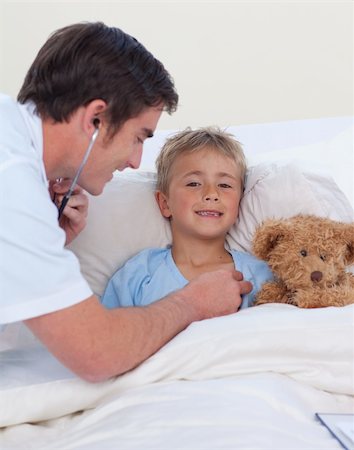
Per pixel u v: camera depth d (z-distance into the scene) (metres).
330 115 2.11
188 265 1.40
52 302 0.88
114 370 0.95
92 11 2.14
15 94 2.22
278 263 1.25
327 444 0.82
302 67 2.09
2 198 0.87
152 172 1.58
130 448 0.81
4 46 2.19
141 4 2.12
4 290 0.87
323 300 1.17
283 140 1.86
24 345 1.26
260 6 2.07
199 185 1.38
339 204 1.40
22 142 0.96
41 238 0.88
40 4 2.16
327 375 1.01
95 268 1.40
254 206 1.43
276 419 0.87
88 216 1.41
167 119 2.16
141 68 1.05
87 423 0.92
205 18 2.10
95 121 1.03
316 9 2.05
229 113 2.15
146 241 1.45
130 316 0.98
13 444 0.92
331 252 1.21
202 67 2.13
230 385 0.94
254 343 1.00
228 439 0.80
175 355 0.99
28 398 0.98
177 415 0.87
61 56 1.02
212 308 1.14
